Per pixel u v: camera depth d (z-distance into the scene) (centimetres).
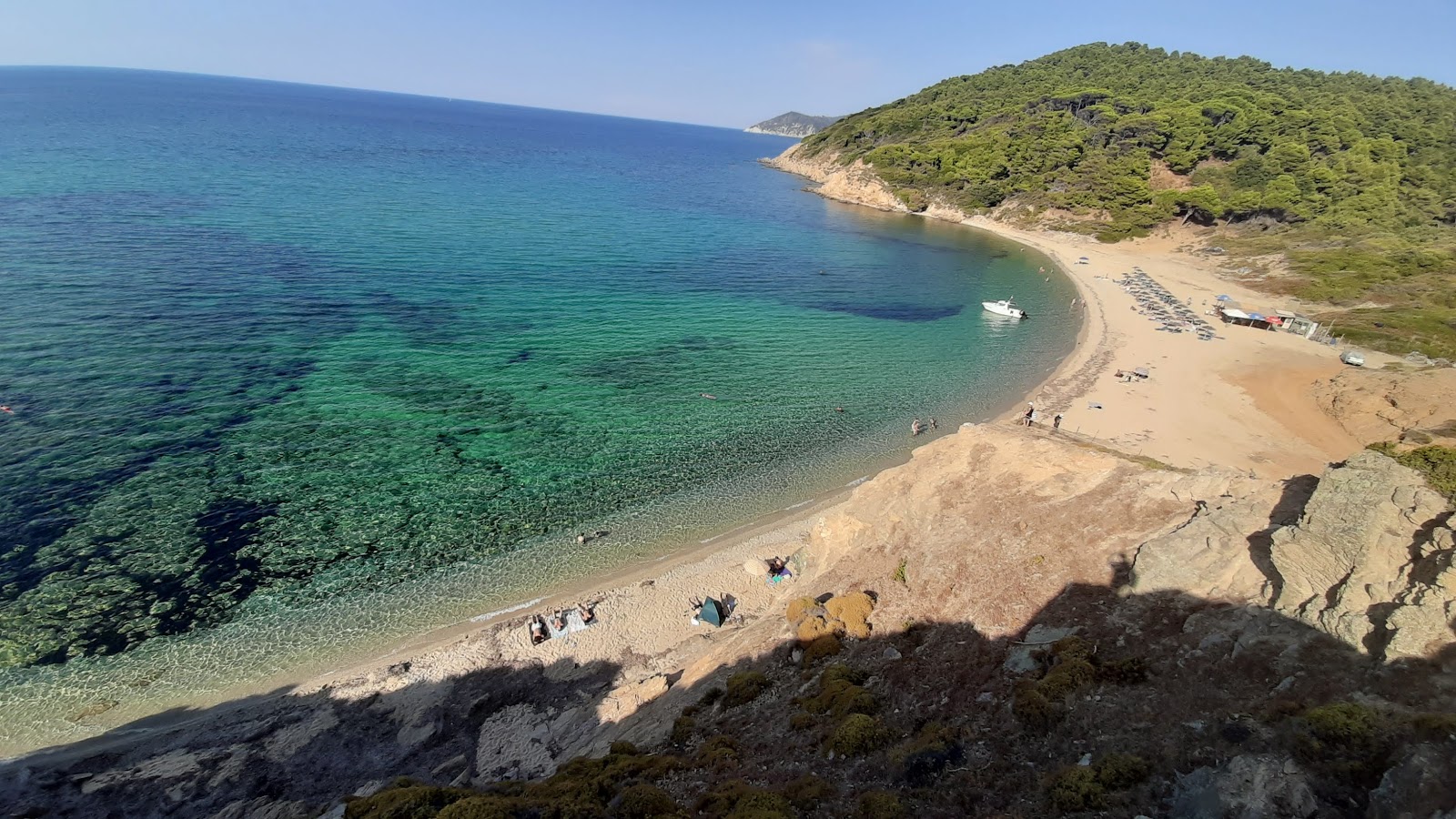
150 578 2936
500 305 6812
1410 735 1237
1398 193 11831
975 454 3066
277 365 4928
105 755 2233
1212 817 1258
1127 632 1909
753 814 1470
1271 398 5703
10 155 10731
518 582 3159
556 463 4162
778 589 3153
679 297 7862
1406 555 1574
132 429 3916
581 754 2242
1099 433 4928
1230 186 12950
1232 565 1962
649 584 3162
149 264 6462
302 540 3284
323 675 2611
